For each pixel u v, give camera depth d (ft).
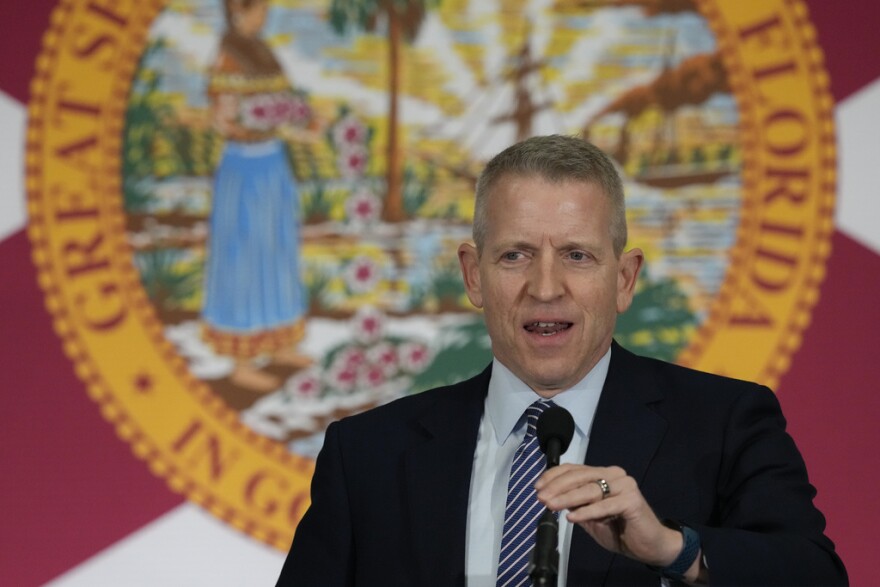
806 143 38.14
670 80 38.40
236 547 37.60
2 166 38.19
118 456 37.68
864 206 37.93
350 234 38.27
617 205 21.08
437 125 38.52
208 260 38.27
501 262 20.94
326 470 22.79
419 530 21.16
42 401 37.65
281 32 38.78
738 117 38.27
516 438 21.75
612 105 38.34
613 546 17.61
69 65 38.65
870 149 38.09
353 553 22.13
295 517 37.78
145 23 38.86
